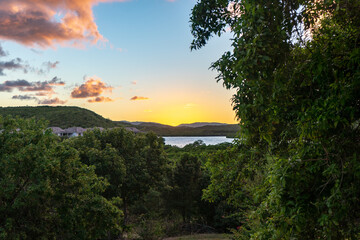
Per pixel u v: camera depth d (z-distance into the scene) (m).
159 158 30.02
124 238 23.95
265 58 3.37
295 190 3.17
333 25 3.86
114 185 23.88
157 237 24.08
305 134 3.27
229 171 8.01
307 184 3.20
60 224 12.70
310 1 3.73
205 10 5.76
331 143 3.22
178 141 183.75
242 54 3.60
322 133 3.21
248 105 3.81
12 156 11.37
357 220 3.23
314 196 3.19
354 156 2.96
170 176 33.22
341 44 3.30
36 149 11.85
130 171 27.17
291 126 4.50
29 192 10.89
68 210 12.76
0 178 11.79
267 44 3.40
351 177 2.96
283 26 3.66
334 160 3.18
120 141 28.45
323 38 3.61
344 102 2.96
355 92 3.00
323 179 3.26
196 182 32.41
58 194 12.53
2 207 11.23
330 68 3.29
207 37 5.99
